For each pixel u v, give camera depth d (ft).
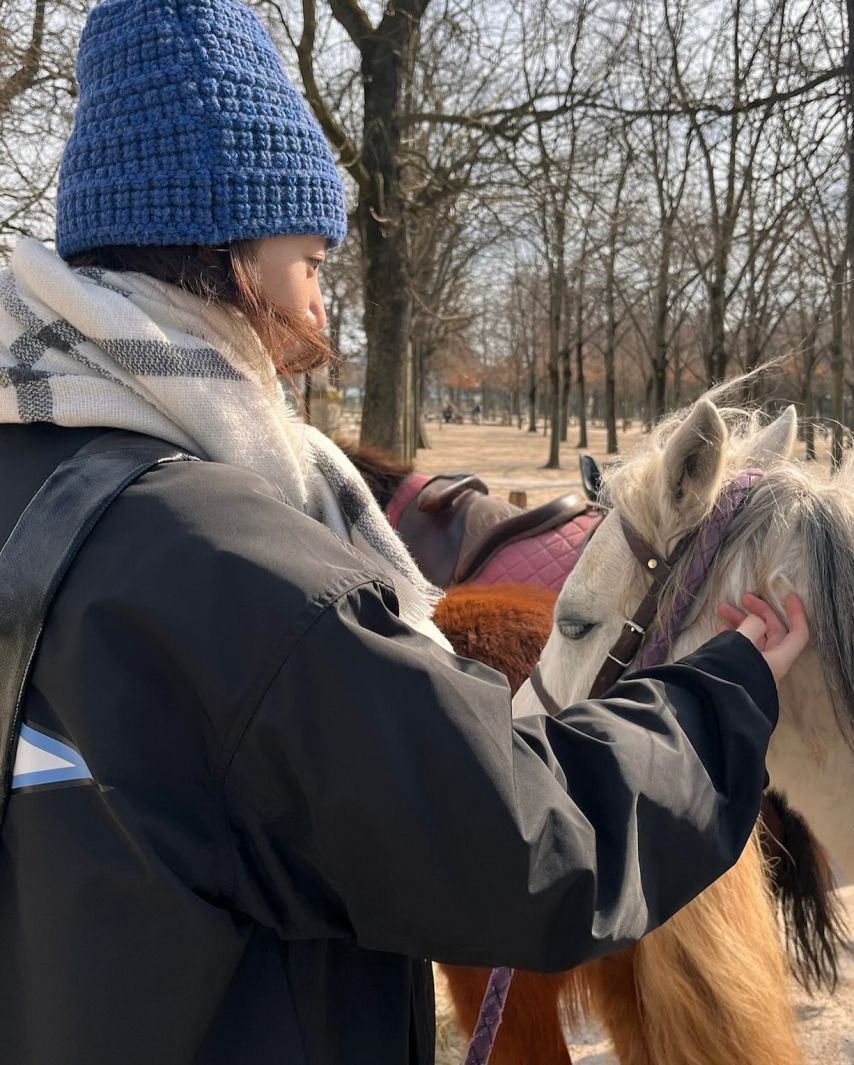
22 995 2.64
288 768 2.53
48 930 2.53
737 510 4.69
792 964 6.32
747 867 5.07
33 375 2.86
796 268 35.68
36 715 2.63
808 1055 8.50
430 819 2.49
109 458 2.81
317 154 3.30
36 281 2.93
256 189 3.06
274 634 2.51
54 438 2.92
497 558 9.87
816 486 4.63
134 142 3.00
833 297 27.35
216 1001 2.56
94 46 3.16
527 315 108.37
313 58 25.62
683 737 3.12
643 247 45.16
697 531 4.77
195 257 3.13
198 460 2.87
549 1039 6.35
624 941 2.78
